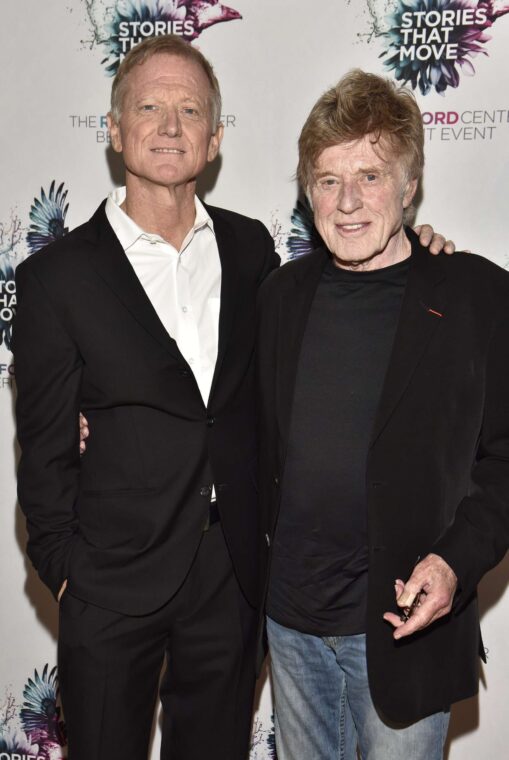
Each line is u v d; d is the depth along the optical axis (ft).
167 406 4.97
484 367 4.50
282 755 5.40
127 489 5.06
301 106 6.29
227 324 5.17
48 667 7.32
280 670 5.23
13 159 6.63
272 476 4.95
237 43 6.28
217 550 5.32
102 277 4.93
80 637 5.08
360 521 4.64
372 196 4.40
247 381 5.38
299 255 6.50
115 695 5.14
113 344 4.90
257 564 5.40
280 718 5.33
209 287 5.34
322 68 6.23
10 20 6.44
